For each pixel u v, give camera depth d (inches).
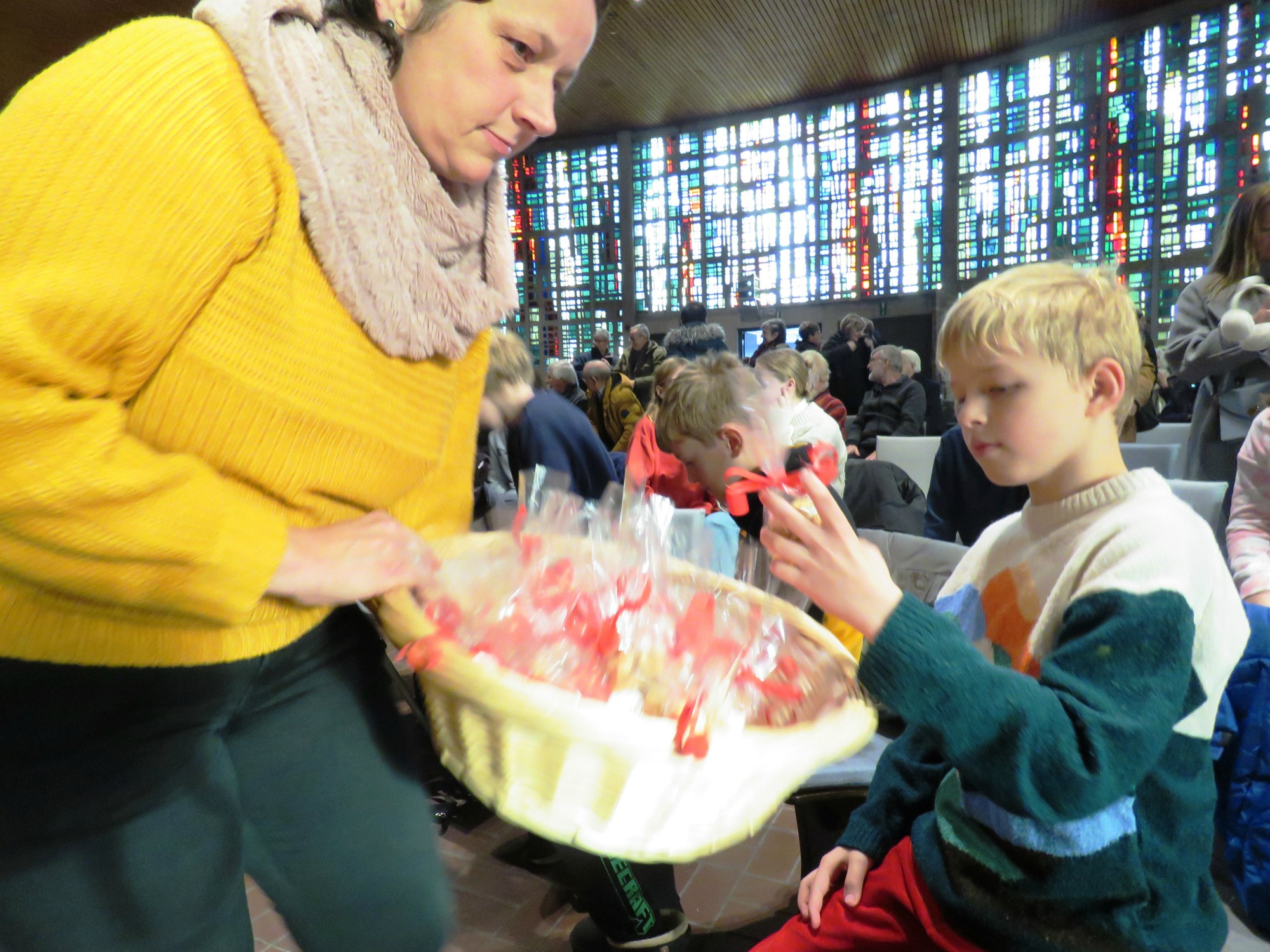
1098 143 447.8
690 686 30.4
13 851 27.5
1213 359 91.6
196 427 27.0
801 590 29.5
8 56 356.8
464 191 32.6
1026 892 31.8
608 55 478.9
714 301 605.0
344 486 30.9
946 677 27.2
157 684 28.4
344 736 36.9
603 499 45.8
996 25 443.5
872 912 37.2
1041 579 35.7
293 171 26.3
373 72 28.1
